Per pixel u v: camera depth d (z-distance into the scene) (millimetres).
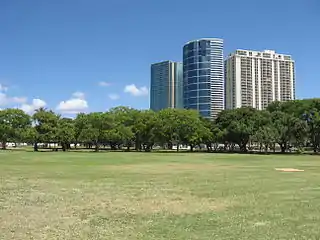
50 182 25484
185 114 113375
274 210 15062
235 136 108688
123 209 15359
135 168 39344
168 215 14117
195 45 174125
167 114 114500
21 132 120000
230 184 24484
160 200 17672
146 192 20484
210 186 23328
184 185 23875
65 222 12867
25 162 49812
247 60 162000
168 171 35500
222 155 82062
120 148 138875
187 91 177750
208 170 36906
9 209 15297
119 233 11305
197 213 14508
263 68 162750
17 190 21250
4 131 120500
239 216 13867
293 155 84438
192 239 10570
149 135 115562
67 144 128000
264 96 162500
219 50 171375
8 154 78750
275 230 11609
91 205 16281
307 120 97188
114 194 19688
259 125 105938
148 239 10586
